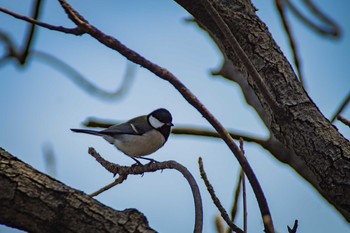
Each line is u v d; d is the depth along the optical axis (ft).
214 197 19.89
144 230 20.53
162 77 21.08
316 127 22.35
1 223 20.95
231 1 25.09
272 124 23.57
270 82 23.62
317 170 21.97
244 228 19.76
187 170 20.52
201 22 25.23
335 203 21.77
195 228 18.75
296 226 18.22
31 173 21.38
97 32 20.53
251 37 24.38
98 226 20.54
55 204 20.72
